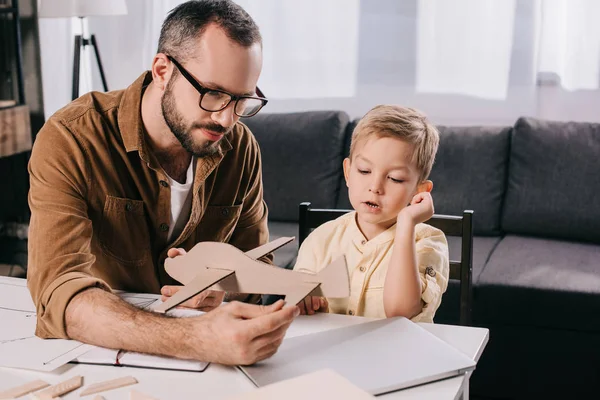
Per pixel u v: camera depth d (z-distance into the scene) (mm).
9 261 3352
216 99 1211
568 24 3023
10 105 3312
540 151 2734
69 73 3812
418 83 3281
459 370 988
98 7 3193
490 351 2326
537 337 2273
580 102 3076
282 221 2996
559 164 2703
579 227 2654
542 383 2285
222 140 1450
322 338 1085
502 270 2375
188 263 1120
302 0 3361
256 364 1002
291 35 3400
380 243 1395
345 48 3354
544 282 2273
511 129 2838
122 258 1395
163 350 1021
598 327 2201
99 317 1065
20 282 1381
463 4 3150
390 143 1327
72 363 1038
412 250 1215
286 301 981
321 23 3357
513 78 3156
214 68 1187
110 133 1347
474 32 3156
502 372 2322
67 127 1306
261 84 3480
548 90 3113
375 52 3318
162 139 1359
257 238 1625
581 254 2518
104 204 1339
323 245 1475
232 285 1062
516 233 2773
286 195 2977
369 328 1121
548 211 2689
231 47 1187
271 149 3012
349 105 3404
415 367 988
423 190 1428
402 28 3256
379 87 3346
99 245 1364
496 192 2770
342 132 3010
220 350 981
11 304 1267
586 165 2672
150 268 1433
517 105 3170
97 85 3771
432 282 1296
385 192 1347
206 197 1473
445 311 2332
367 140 1349
